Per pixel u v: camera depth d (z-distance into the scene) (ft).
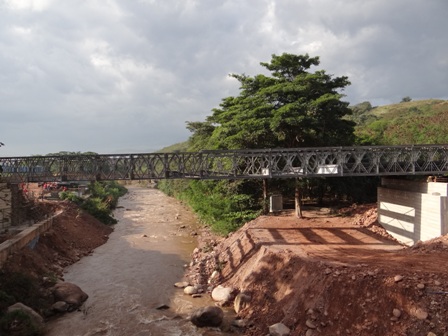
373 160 94.58
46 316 66.80
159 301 74.79
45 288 76.59
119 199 263.08
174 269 95.76
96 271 94.02
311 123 110.01
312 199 163.84
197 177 90.89
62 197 155.43
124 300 75.15
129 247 119.55
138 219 174.19
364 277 57.72
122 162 90.89
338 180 147.23
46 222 107.96
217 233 131.23
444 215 82.28
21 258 80.59
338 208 139.74
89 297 76.59
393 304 52.21
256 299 69.87
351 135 135.44
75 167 91.04
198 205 174.81
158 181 369.91
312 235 99.71
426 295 51.31
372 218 114.52
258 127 111.34
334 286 58.80
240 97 133.80
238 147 124.57
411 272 57.06
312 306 58.34
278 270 74.13
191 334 61.21
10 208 103.45
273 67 126.72
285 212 135.95
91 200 165.99
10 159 90.99
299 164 126.41
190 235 137.80
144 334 61.11
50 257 97.19
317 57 124.77
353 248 85.10
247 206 141.90
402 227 96.94
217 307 65.72
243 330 62.54
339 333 52.75
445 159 94.99
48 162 91.86
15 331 56.34
